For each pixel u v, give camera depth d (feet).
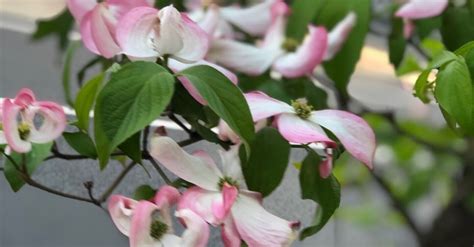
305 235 4.17
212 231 4.26
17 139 3.90
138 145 3.92
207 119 4.08
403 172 8.28
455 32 5.10
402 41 5.37
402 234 9.28
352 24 4.99
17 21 6.52
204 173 3.98
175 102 4.08
